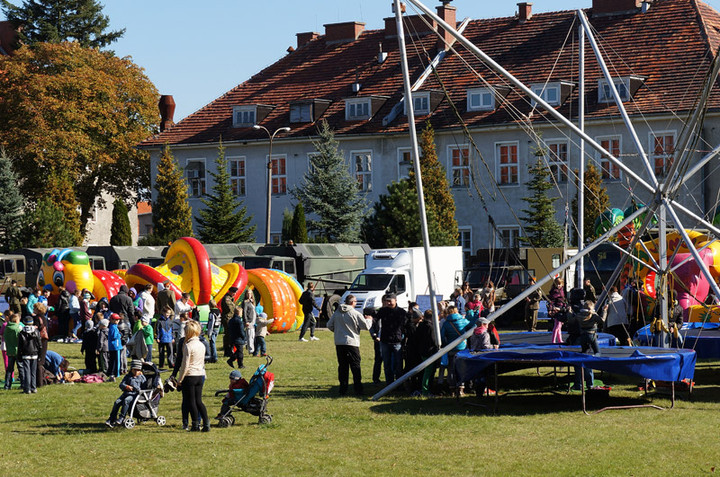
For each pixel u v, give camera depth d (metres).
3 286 50.47
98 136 70.50
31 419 18.02
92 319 25.78
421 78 59.22
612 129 52.41
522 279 41.59
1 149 65.81
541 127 54.25
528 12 61.09
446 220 52.00
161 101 73.62
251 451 14.81
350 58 65.50
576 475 12.91
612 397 19.95
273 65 68.19
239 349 25.80
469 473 13.12
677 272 28.72
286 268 44.59
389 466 13.64
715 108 49.28
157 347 31.55
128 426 16.83
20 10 81.44
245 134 63.03
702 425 16.55
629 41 56.12
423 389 20.47
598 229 30.84
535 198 50.44
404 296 41.00
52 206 63.03
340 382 20.66
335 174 55.81
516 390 20.69
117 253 50.41
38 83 66.75
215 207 56.88
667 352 19.03
